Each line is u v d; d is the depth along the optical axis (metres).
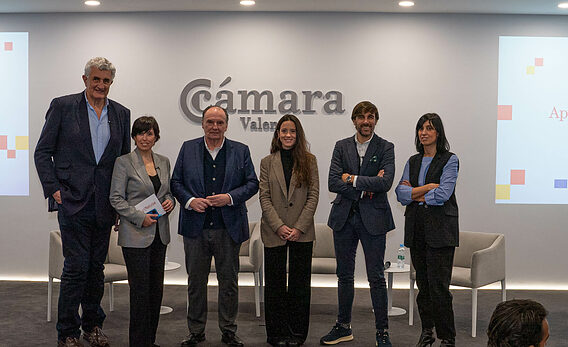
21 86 7.08
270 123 6.99
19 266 7.14
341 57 6.94
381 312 4.51
